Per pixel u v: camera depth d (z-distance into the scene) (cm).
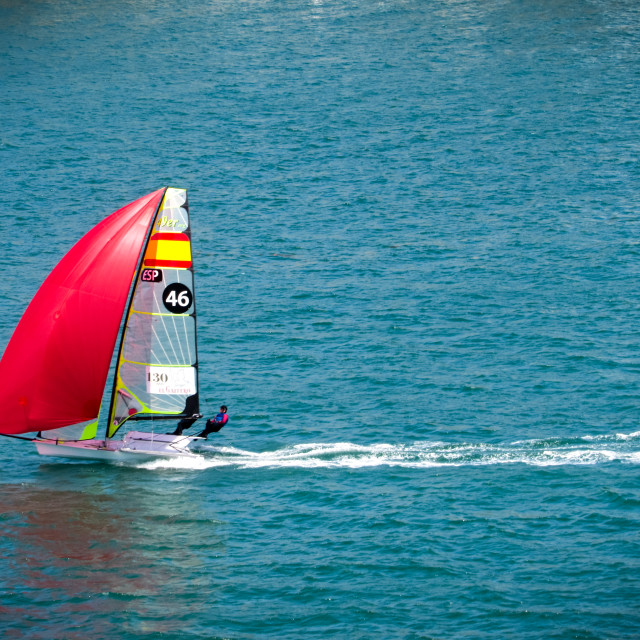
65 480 17688
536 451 18650
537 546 15312
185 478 17775
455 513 16362
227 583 14550
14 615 13762
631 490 16900
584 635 13150
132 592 14338
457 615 13700
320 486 17425
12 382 17588
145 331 18000
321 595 14238
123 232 17700
